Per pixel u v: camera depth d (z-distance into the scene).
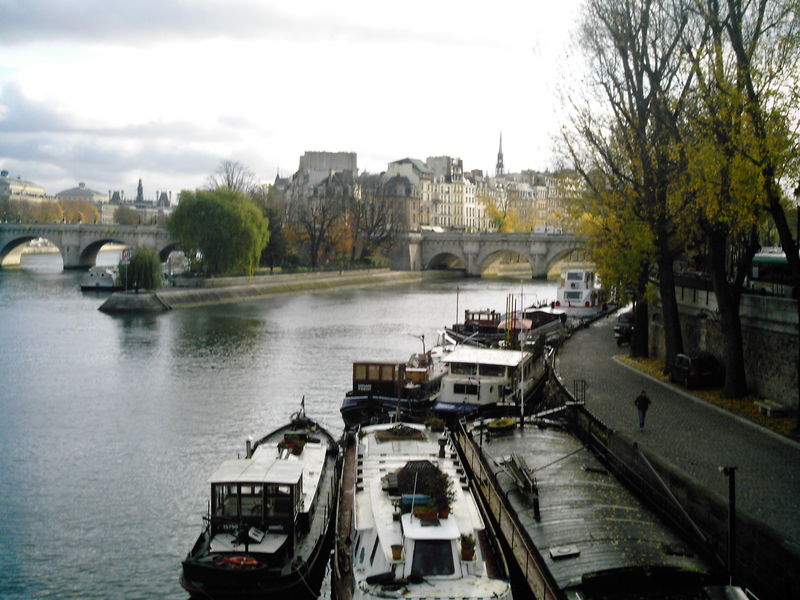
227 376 60.12
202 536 24.84
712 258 37.28
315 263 157.00
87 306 106.19
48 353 69.69
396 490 23.91
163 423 46.38
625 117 43.31
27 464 38.91
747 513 21.28
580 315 87.12
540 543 21.67
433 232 193.38
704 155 32.91
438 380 46.97
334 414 48.34
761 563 20.23
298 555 24.41
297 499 25.12
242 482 24.23
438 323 92.88
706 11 33.28
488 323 72.81
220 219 122.75
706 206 34.34
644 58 41.75
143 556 28.91
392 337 81.12
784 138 28.88
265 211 148.00
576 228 49.78
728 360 37.59
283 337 80.69
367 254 172.50
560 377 44.22
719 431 31.67
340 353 70.94
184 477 37.06
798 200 35.12
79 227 177.25
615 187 44.56
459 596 19.50
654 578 19.41
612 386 41.75
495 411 40.31
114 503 33.84
